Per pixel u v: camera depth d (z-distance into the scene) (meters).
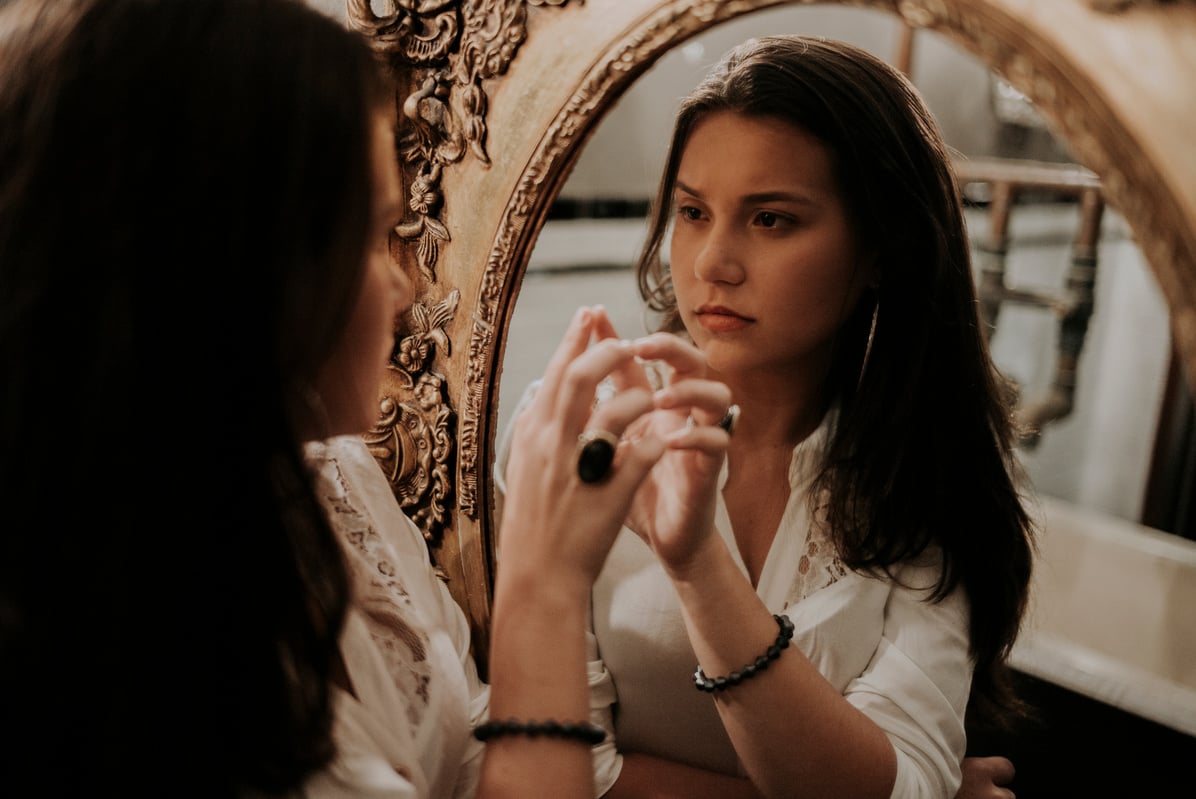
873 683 0.53
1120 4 0.35
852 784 0.48
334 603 0.40
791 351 0.52
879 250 0.52
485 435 0.63
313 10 0.36
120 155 0.32
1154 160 0.35
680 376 0.44
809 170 0.49
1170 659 0.93
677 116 0.52
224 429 0.35
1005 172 1.00
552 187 0.57
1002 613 0.58
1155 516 1.15
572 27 0.54
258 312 0.34
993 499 0.57
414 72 0.61
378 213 0.38
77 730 0.35
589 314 0.44
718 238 0.51
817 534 0.57
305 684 0.39
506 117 0.58
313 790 0.39
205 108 0.32
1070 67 0.37
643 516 0.47
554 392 0.44
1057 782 0.80
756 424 0.59
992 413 0.57
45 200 0.32
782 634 0.48
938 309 0.53
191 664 0.36
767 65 0.48
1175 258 0.35
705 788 0.58
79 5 0.33
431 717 0.50
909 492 0.55
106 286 0.32
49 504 0.34
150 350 0.33
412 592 0.56
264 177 0.33
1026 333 1.43
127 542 0.34
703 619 0.47
